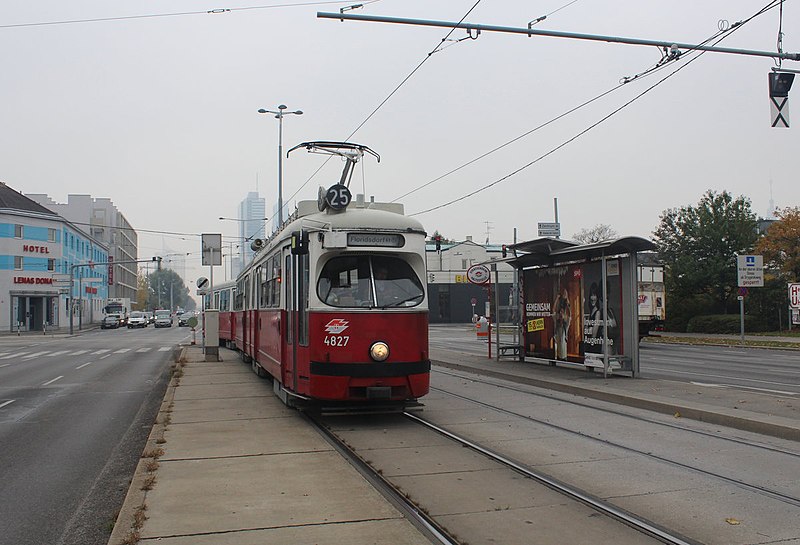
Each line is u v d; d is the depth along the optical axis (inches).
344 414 462.3
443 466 317.1
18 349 1439.5
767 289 1659.7
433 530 222.2
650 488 277.9
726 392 531.2
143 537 212.8
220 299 1365.7
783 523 232.7
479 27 506.0
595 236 2965.1
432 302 2992.1
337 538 211.0
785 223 1615.4
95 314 3789.4
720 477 293.3
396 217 439.5
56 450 380.5
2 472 330.3
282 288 495.5
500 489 277.0
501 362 824.3
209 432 393.4
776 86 524.7
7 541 232.4
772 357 1022.4
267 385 629.9
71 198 3924.7
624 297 643.5
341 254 430.6
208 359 926.4
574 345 701.9
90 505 274.8
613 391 537.3
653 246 619.5
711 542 214.7
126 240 5511.8
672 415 456.1
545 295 754.2
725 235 1753.2
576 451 347.3
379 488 273.9
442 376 720.3
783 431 375.6
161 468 304.2
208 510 241.0
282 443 361.1
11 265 2610.7
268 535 214.1
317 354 416.2
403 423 434.9
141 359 1096.8
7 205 2625.5
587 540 216.2
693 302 1753.2
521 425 422.3
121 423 470.9
